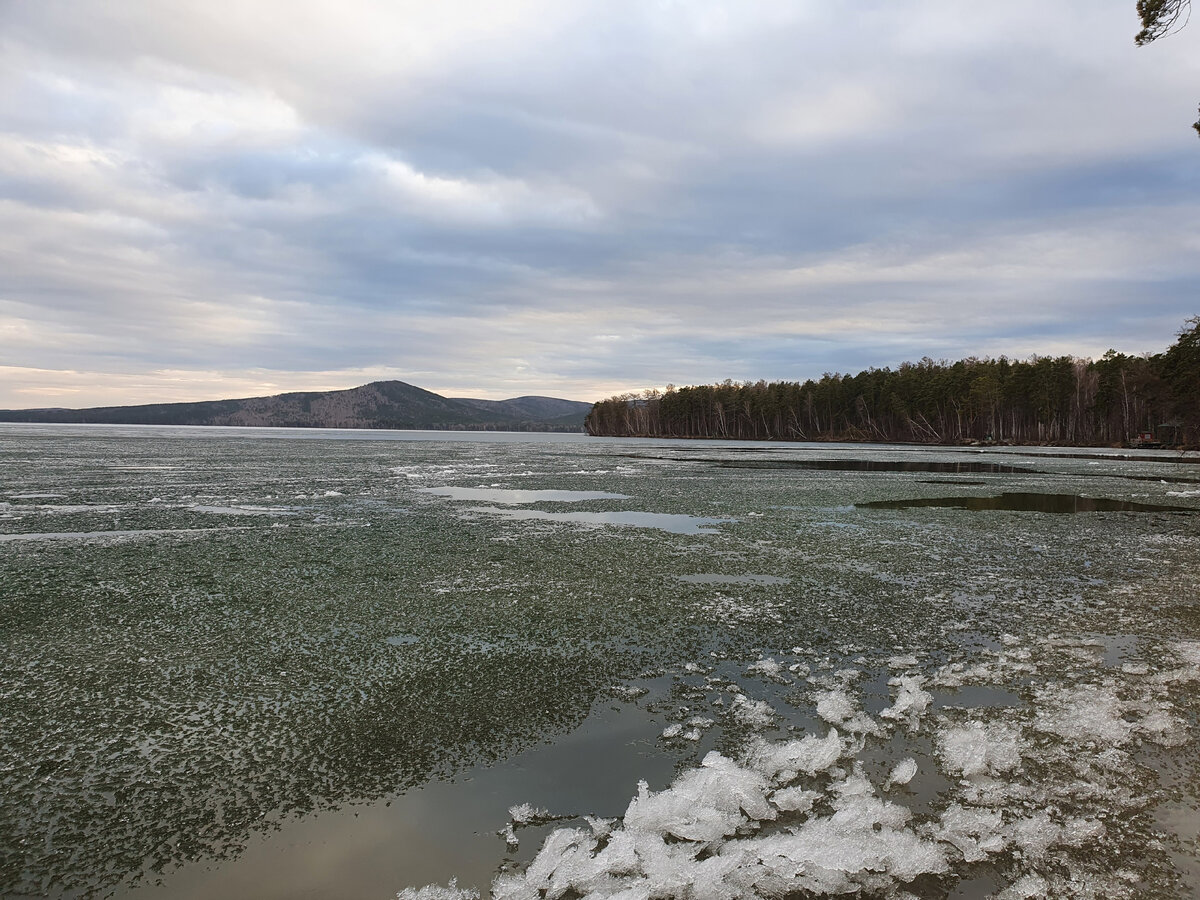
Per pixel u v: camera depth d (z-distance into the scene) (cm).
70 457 4466
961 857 420
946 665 743
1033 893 385
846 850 418
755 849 423
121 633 840
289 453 5506
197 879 392
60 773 508
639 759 535
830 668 735
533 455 5788
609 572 1193
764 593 1052
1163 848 425
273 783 497
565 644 805
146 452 5231
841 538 1563
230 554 1338
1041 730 585
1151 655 777
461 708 627
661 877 396
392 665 735
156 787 490
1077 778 508
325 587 1074
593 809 467
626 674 713
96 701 639
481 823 450
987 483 3130
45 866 402
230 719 602
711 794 478
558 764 527
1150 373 7719
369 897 379
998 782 500
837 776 507
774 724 598
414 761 531
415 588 1071
